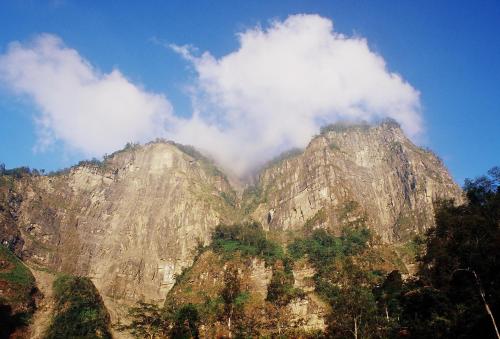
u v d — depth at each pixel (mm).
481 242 87750
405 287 122500
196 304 186250
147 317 159750
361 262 195625
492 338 81250
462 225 91750
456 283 94000
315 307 160250
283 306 159375
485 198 110812
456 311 91250
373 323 99375
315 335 128500
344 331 98938
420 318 99312
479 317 84438
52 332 169000
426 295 101750
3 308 170125
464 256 88812
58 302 189125
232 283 153250
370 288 137625
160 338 146875
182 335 135000
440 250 95938
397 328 100750
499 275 84062
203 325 141500
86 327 176000
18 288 186875
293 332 137750
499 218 97375
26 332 168875
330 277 180750
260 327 143125
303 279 189625
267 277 193875
